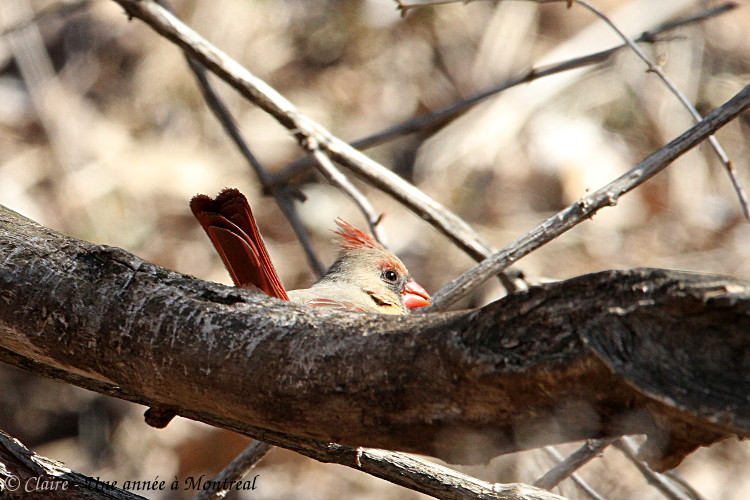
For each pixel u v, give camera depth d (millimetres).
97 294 3668
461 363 3023
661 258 11383
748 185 11992
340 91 12602
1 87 12594
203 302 3559
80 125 12156
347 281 7383
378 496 9703
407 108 12547
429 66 12820
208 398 3545
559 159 11914
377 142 8336
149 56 12742
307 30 13055
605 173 11859
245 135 12266
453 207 11625
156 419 3844
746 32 12484
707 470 9438
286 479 9805
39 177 11805
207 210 5074
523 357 2932
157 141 12289
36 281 3748
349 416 3297
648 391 2730
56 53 12750
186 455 10055
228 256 5129
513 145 12062
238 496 9578
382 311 7309
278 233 11719
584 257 11312
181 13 12656
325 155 6934
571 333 2881
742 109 5473
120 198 11781
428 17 13023
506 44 12820
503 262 5738
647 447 3004
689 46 12336
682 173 12062
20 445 4555
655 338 2791
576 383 2879
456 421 3133
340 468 9891
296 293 6895
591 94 12328
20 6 12609
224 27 12688
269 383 3387
